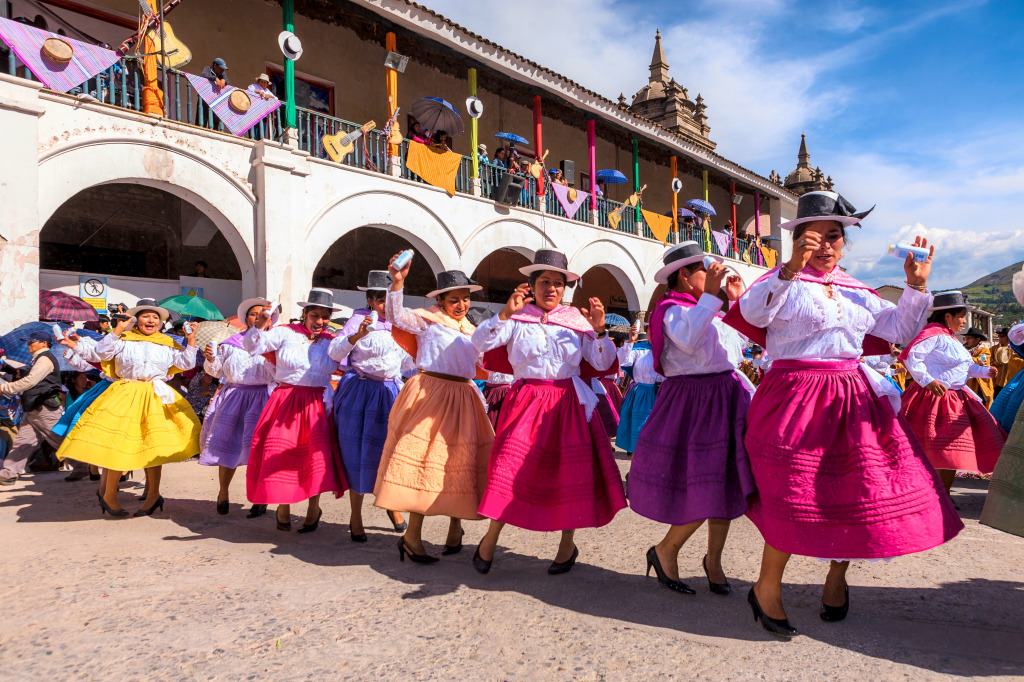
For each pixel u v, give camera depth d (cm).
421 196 1288
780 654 250
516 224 1489
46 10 1059
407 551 382
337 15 1255
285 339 452
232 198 1020
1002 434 524
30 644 261
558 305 380
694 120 2744
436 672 237
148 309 511
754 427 281
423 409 378
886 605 305
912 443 267
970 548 404
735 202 2291
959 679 227
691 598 318
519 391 362
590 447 351
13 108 789
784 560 270
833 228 275
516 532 466
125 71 920
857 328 274
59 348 804
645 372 720
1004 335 933
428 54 1466
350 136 1180
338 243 1488
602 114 1706
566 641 264
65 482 684
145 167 924
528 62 1464
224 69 1039
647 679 230
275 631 275
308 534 456
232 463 514
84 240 1161
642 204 2209
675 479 323
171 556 386
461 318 414
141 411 498
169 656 250
